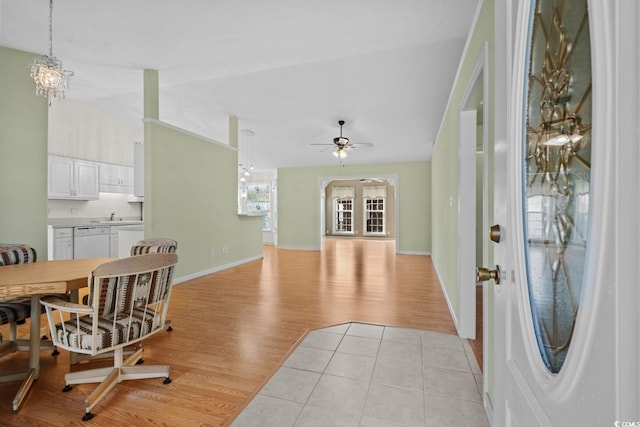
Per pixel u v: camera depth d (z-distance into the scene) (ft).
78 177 17.15
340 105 14.43
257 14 7.73
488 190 5.50
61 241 15.56
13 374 5.97
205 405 5.37
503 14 2.71
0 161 9.61
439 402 5.44
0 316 5.99
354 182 41.45
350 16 7.82
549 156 2.11
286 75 11.50
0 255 7.40
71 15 7.91
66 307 5.15
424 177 25.72
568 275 1.81
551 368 1.92
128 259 5.34
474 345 7.70
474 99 7.57
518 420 2.27
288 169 29.48
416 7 7.37
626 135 1.15
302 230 28.94
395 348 7.54
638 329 1.09
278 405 5.37
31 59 10.07
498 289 2.83
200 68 11.15
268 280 14.93
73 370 6.53
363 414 5.14
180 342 7.93
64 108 16.70
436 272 16.93
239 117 16.63
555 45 2.01
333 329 8.77
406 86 12.21
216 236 16.85
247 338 8.18
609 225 1.25
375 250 27.45
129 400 5.50
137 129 21.30
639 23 1.08
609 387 1.21
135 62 10.79
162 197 12.94
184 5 7.42
